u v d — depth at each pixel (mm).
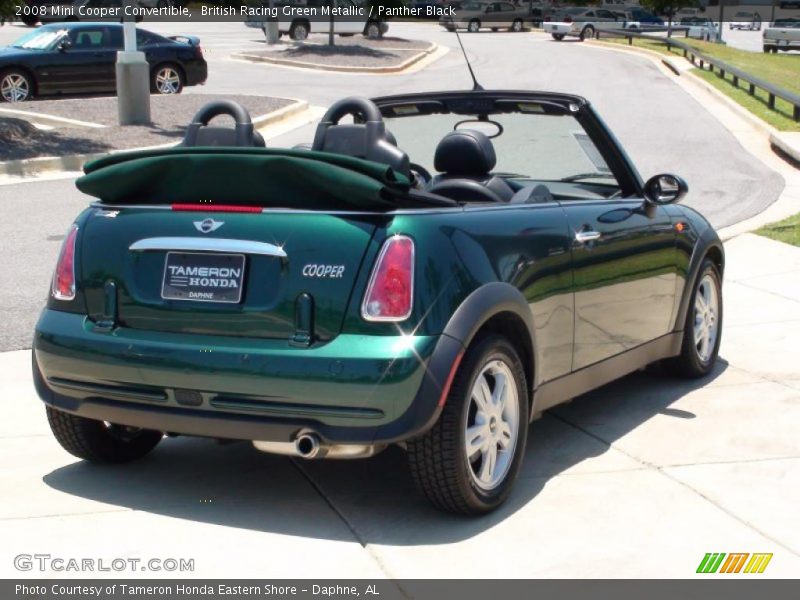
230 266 4375
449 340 4191
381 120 4906
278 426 4230
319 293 4223
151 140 18000
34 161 15703
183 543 4301
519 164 5820
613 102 25062
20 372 6809
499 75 32531
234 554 4195
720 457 5262
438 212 4422
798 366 6891
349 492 4844
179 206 4570
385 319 4164
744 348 7336
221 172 4395
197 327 4402
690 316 6305
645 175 15586
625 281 5520
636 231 5609
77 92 23344
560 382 5098
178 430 4445
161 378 4387
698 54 33531
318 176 4227
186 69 24719
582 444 5469
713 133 20250
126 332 4531
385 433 4121
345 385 4105
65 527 4457
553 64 36594
